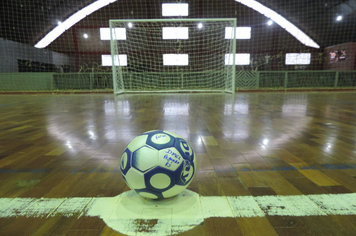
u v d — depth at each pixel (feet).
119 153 6.69
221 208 3.82
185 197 4.19
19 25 46.85
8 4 43.62
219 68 49.37
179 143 3.90
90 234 3.20
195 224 3.41
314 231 3.21
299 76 41.01
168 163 3.59
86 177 5.07
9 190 4.48
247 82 41.37
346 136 8.50
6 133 9.18
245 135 8.73
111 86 41.27
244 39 52.85
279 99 24.21
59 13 48.52
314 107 17.15
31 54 45.52
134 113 14.53
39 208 3.84
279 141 7.87
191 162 3.91
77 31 52.11
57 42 52.31
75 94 35.70
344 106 17.67
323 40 53.06
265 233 3.18
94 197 4.21
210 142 7.80
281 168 5.50
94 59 53.57
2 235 3.15
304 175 5.09
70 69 53.57
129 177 3.74
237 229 3.28
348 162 5.87
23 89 39.47
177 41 50.14
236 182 4.77
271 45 53.16
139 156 3.65
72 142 7.87
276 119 12.13
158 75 40.65
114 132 9.34
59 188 4.56
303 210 3.74
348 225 3.34
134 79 40.91
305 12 49.08
